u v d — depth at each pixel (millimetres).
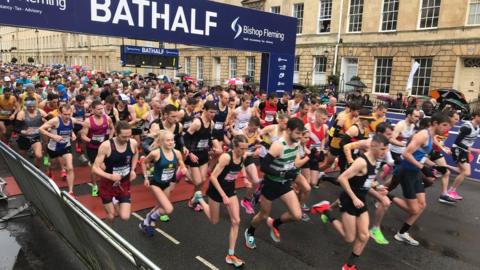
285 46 13305
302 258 4602
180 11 10281
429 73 20781
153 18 9805
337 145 6891
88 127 6125
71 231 3914
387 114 12070
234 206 4301
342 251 4836
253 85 21562
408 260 4688
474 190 7961
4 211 5602
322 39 25906
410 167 4957
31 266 4141
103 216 5531
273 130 5879
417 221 5996
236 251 4703
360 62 23781
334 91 22000
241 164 4246
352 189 4066
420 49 20781
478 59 18922
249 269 4277
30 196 5246
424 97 20703
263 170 4258
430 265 4574
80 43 59531
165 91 9992
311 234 5336
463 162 6941
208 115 5621
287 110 9531
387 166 6391
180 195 6676
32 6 8039
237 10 11586
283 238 5164
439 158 6883
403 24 21516
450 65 19703
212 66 35594
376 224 5191
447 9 19531
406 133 6582
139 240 4887
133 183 7242
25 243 4664
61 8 8406
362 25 23500
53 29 8391
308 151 5305
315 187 7469
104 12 8992
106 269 3299
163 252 4590
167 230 5230
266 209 4523
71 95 13133
